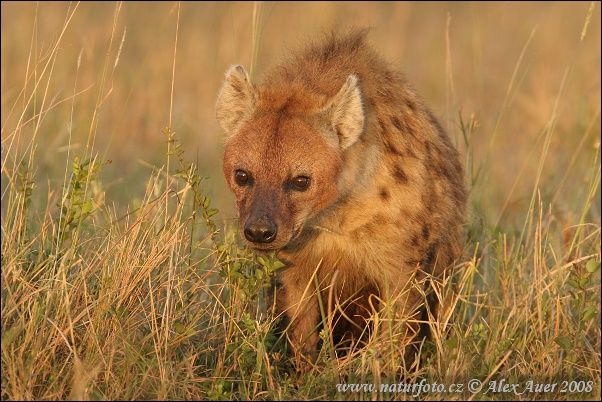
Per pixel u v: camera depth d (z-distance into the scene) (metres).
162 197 10.26
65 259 9.20
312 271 10.66
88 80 19.69
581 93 21.95
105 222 12.49
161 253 9.88
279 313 10.79
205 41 24.38
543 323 10.45
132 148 19.88
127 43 24.16
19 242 9.85
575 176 17.23
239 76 10.23
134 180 17.12
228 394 8.96
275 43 24.28
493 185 16.53
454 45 27.86
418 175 10.31
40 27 23.59
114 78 21.72
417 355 10.30
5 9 24.48
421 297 10.61
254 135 9.89
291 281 10.74
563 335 10.30
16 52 22.47
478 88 23.55
